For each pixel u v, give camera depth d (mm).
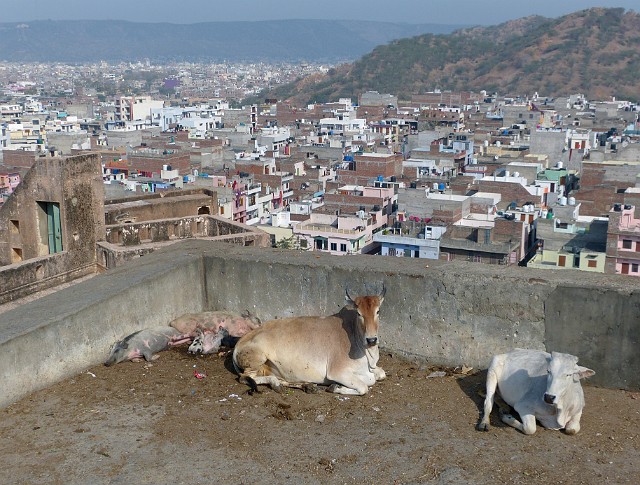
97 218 15555
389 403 6523
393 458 5566
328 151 103688
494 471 5379
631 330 6535
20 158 101438
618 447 5715
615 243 45969
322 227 58938
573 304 6727
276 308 8125
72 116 176125
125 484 5211
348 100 181250
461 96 188375
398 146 118625
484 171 80438
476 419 6207
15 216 15344
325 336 6887
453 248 51812
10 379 6387
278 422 6164
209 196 20641
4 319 6922
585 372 5824
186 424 6113
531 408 5957
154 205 19109
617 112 146250
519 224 52406
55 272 14531
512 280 6949
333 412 6355
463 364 7266
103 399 6574
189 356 7703
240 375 7070
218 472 5379
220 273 8422
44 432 5961
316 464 5492
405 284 7391
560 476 5312
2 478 5305
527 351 6434
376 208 66125
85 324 7141
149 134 129375
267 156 98562
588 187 67000
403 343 7512
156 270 8094
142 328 7844
